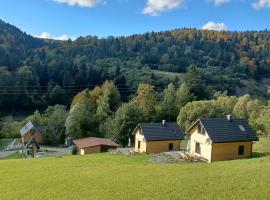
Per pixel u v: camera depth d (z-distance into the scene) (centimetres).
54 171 4019
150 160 4953
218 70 18200
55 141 10081
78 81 13625
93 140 7356
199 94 12419
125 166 4153
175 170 3628
